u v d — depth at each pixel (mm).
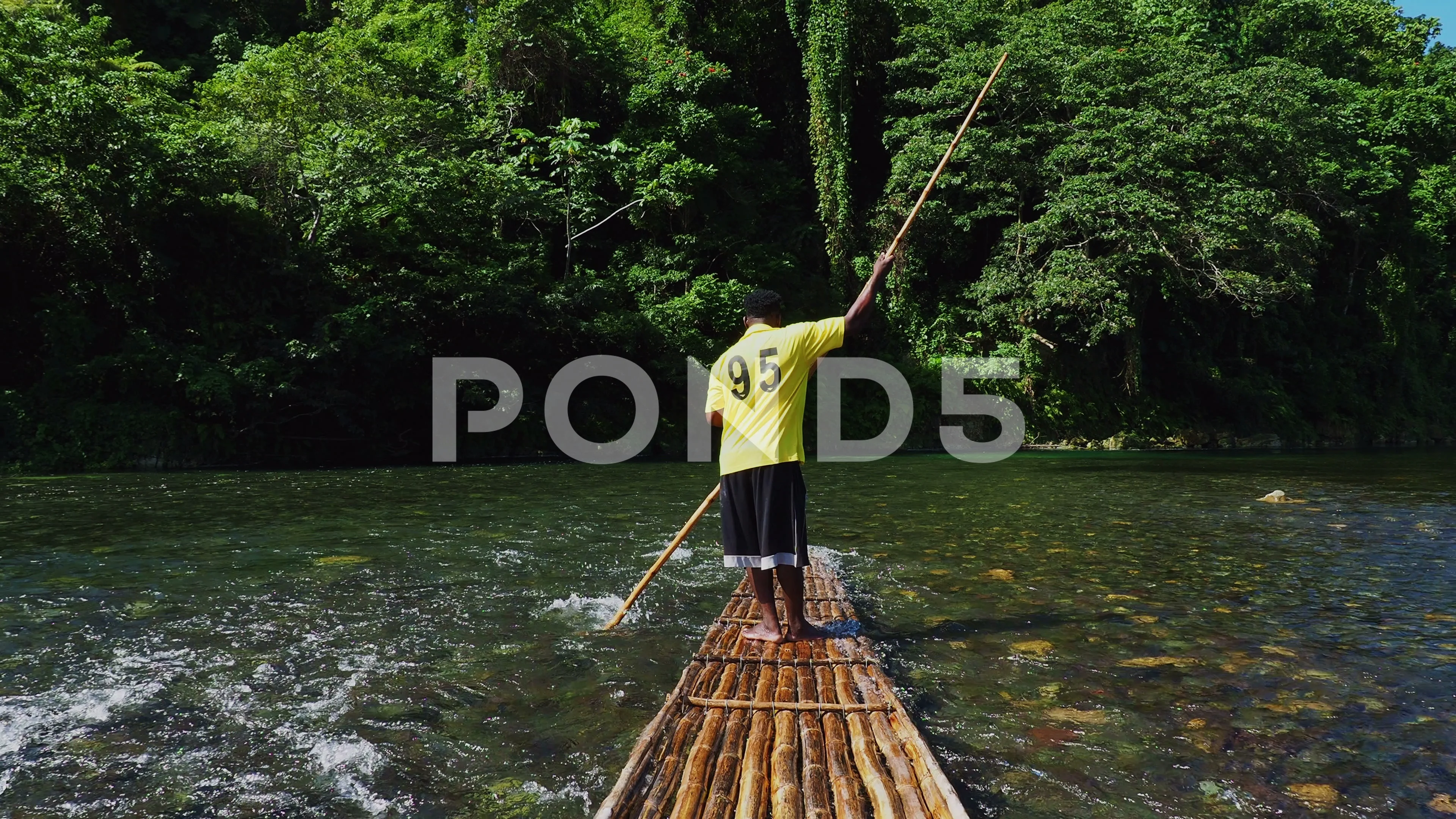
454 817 1904
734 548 3012
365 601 3824
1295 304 26312
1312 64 27859
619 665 2928
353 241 15500
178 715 2486
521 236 18750
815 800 1774
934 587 4164
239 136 14266
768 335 3070
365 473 11188
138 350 12477
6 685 2721
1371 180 24844
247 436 13094
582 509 7148
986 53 19938
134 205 12391
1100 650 3148
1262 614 3670
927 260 22109
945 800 1765
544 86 19641
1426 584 4305
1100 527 6207
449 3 21859
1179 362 22812
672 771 1957
